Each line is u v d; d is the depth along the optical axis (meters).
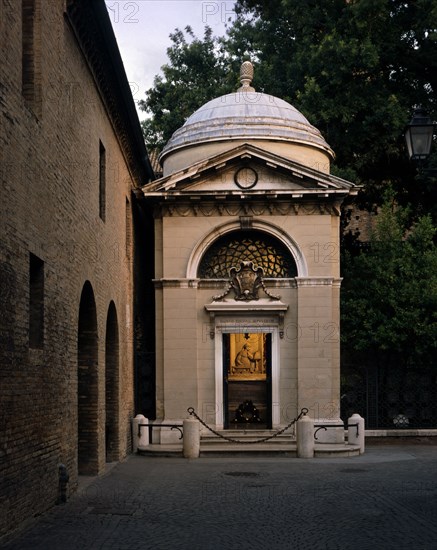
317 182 26.58
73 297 16.31
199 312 27.30
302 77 33.38
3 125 11.39
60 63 15.27
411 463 22.81
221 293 27.20
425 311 28.69
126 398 24.48
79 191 17.05
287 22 34.75
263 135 27.64
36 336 13.73
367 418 29.00
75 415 16.36
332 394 26.77
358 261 29.77
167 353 26.88
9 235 11.66
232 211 27.11
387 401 29.12
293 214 27.03
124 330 24.31
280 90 34.69
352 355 29.39
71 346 16.05
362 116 32.97
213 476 19.78
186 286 27.02
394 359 29.33
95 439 18.98
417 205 34.44
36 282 13.80
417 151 16.45
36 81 13.77
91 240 18.39
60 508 14.38
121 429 23.02
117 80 20.23
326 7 33.09
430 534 12.66
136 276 27.80
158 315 27.12
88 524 13.07
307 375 26.62
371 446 27.88
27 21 13.84
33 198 13.08
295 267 27.25
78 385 18.94
